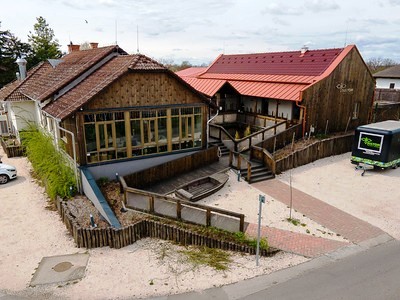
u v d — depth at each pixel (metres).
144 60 16.55
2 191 16.52
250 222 13.12
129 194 13.44
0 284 9.77
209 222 12.10
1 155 22.56
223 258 10.98
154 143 17.28
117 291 9.39
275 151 20.61
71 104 15.47
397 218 13.86
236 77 29.12
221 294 9.17
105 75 16.69
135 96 16.09
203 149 19.08
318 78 22.69
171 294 9.23
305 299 8.86
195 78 30.11
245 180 17.41
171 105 17.28
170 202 13.52
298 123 22.27
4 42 39.50
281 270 10.25
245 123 26.22
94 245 11.71
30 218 13.83
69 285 9.67
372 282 9.57
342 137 22.59
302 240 11.96
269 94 23.86
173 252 11.41
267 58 29.72
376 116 28.67
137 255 11.27
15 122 23.67
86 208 13.77
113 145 16.02
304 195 15.92
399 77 43.75
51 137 18.02
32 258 11.09
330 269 10.26
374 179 18.33
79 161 15.27
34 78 26.16
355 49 24.14
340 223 13.32
